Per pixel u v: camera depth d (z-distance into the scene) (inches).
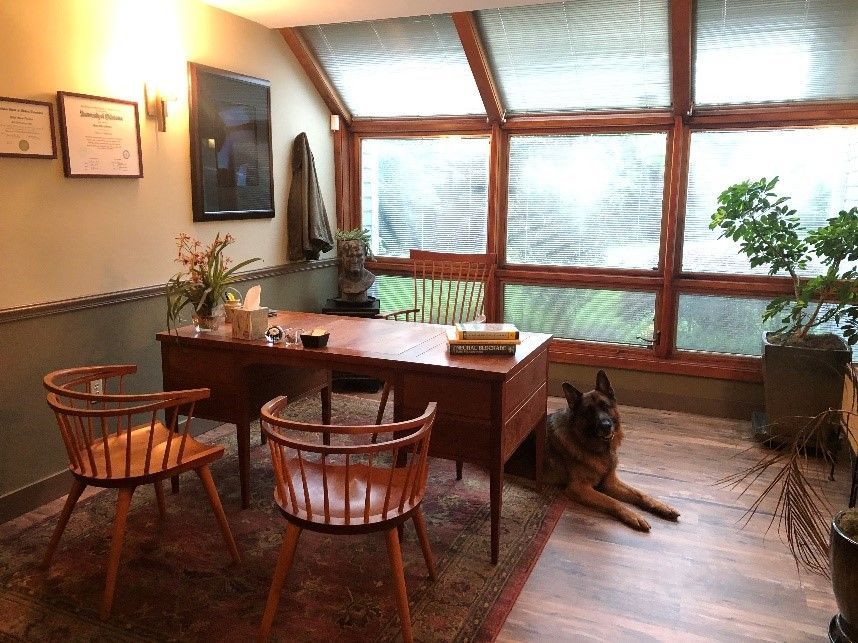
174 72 136.7
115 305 127.6
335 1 139.6
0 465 108.8
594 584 91.5
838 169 148.5
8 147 105.7
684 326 166.2
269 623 77.0
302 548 99.8
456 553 98.8
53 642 78.3
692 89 153.9
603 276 169.9
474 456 95.9
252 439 144.6
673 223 160.7
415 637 79.9
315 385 132.2
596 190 170.1
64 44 114.0
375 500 79.9
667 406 165.3
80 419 90.7
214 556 97.1
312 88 180.9
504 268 182.5
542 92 167.2
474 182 183.0
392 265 194.7
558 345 178.2
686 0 132.4
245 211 158.6
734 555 99.2
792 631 82.1
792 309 145.6
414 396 98.5
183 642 78.6
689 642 79.8
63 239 116.9
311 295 188.4
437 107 181.3
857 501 107.6
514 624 82.7
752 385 156.6
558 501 116.1
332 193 193.2
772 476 125.9
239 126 154.5
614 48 151.2
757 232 133.3
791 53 141.5
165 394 84.2
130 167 127.7
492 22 154.0
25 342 111.5
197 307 115.3
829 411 74.9
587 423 113.0
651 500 113.0
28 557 96.7
